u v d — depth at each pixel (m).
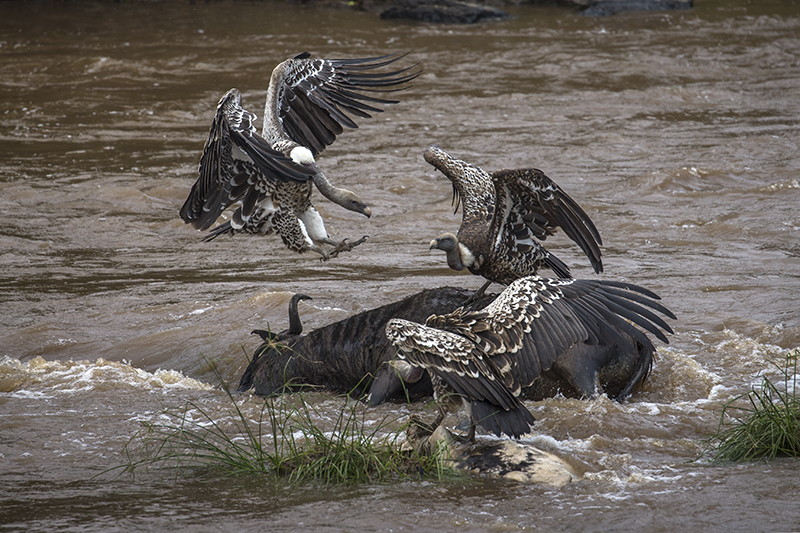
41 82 38.00
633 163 25.38
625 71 39.41
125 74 39.38
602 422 8.73
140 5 62.69
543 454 7.48
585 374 9.64
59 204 21.77
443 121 31.33
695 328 12.32
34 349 12.67
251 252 18.09
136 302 14.66
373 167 25.30
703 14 57.06
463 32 50.69
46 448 8.41
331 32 50.53
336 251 9.65
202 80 38.06
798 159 25.38
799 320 12.59
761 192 21.67
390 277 15.84
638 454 7.95
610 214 20.25
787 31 50.50
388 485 7.14
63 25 53.84
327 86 9.79
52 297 15.04
